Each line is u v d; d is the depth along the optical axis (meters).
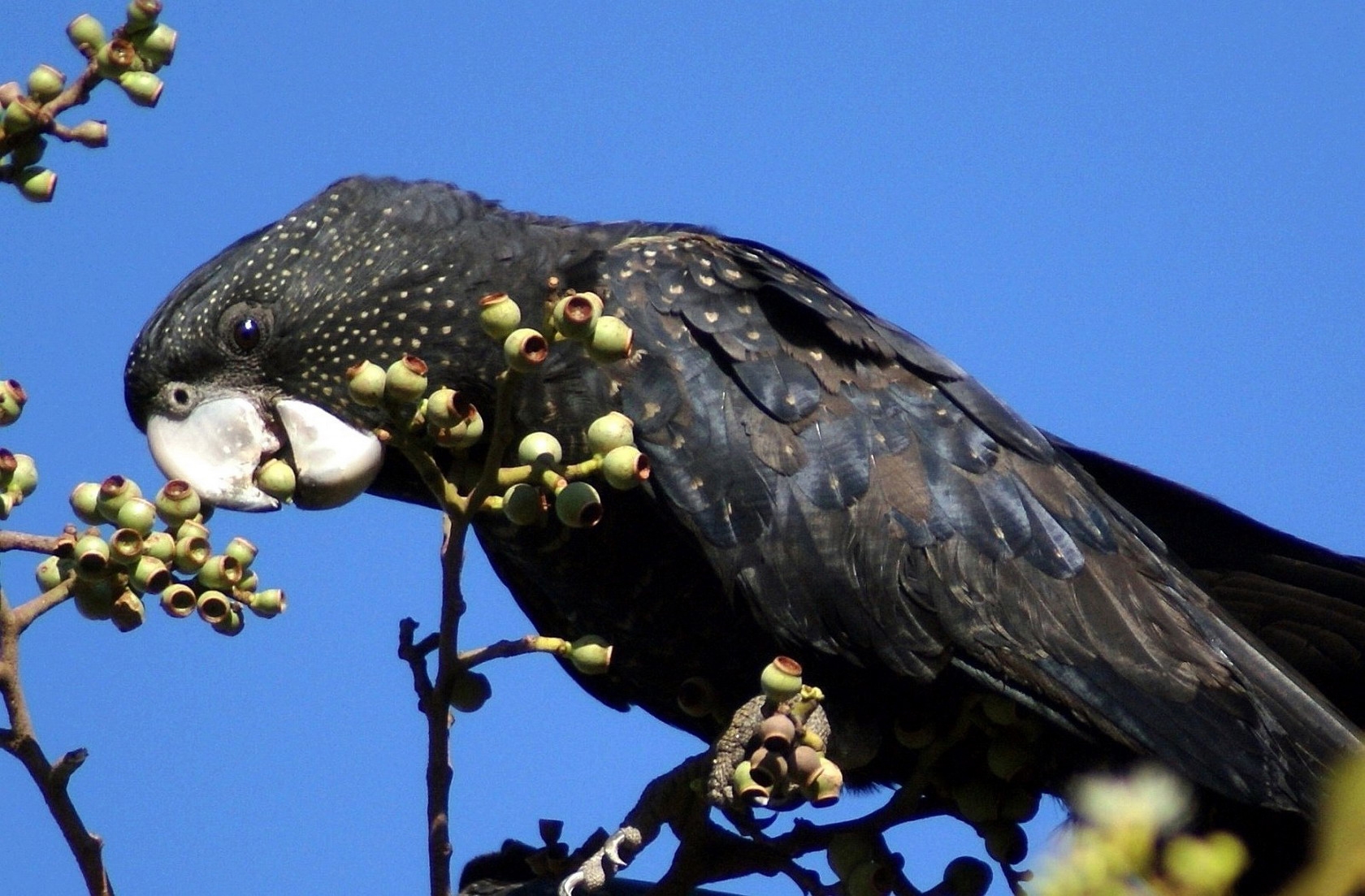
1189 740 9.04
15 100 6.12
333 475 9.80
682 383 9.46
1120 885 2.78
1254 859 9.37
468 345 9.95
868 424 9.56
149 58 6.29
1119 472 10.45
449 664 6.95
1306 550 10.02
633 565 9.80
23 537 6.28
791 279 10.00
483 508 6.93
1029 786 9.25
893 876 8.38
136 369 10.03
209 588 6.75
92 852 6.28
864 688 9.53
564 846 9.54
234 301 10.03
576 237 10.38
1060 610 9.33
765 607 9.26
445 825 7.20
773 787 7.03
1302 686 9.44
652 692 10.77
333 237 10.22
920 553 9.32
